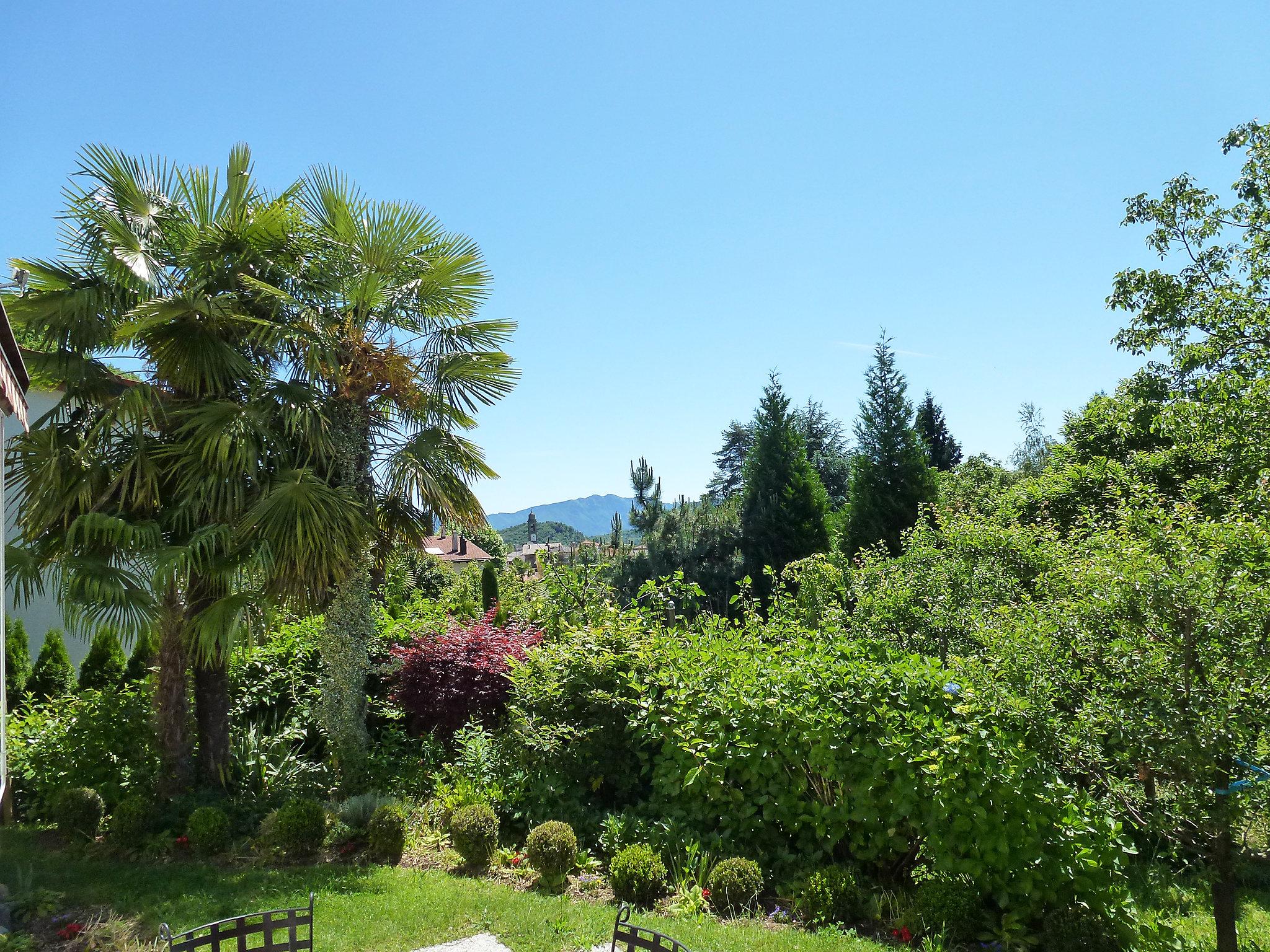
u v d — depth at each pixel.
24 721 8.58
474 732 8.44
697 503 18.89
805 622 8.91
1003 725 5.17
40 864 6.47
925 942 4.95
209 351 7.50
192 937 3.10
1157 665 4.64
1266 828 4.57
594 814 7.15
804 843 6.29
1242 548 4.71
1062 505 11.83
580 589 10.06
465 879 6.29
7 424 7.93
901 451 18.05
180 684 7.81
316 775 8.36
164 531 7.59
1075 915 4.91
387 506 9.14
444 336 9.13
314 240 8.30
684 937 5.06
